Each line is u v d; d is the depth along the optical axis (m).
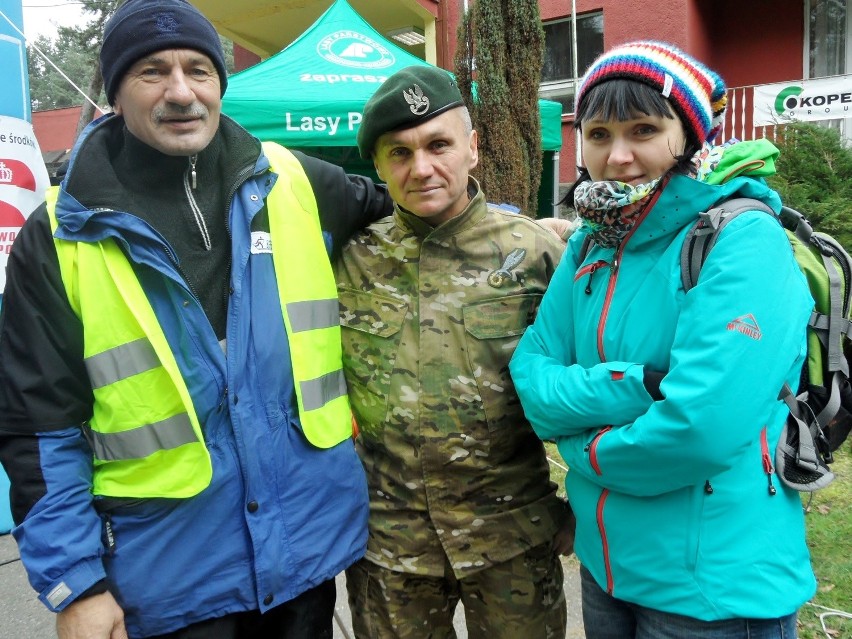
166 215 1.49
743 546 1.27
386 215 1.96
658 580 1.32
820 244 1.40
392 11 8.49
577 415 1.36
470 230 1.75
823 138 5.46
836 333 1.34
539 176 5.32
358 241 1.86
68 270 1.36
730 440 1.17
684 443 1.18
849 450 3.94
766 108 6.95
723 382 1.16
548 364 1.51
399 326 1.75
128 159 1.50
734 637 1.29
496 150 5.03
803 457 1.29
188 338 1.44
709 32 7.93
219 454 1.47
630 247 1.39
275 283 1.57
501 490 1.76
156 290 1.44
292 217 1.64
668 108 1.29
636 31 7.53
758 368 1.18
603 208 1.33
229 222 1.52
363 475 1.73
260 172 1.58
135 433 1.41
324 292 1.68
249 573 1.50
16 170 3.62
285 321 1.56
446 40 7.86
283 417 1.55
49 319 1.37
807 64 7.76
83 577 1.35
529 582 1.79
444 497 1.74
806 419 1.35
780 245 1.25
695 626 1.31
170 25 1.37
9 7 3.59
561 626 1.89
